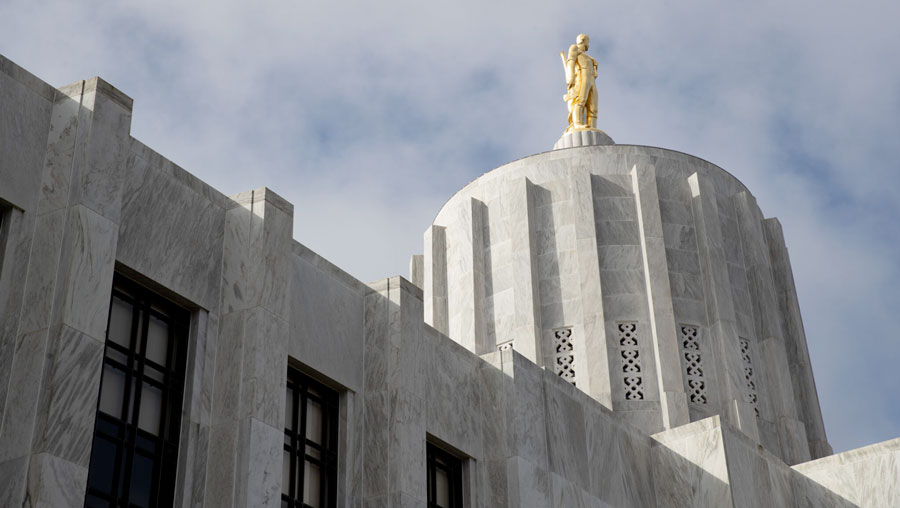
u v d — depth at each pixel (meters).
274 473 15.46
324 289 18.38
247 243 16.73
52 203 14.30
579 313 29.83
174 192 16.36
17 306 13.72
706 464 22.91
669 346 28.98
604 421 22.70
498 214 31.98
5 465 12.81
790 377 30.75
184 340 16.06
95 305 13.86
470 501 19.78
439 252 32.47
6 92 14.47
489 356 21.12
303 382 17.69
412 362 18.67
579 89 35.50
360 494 17.66
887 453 23.95
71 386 13.23
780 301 32.03
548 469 20.47
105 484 14.36
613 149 32.12
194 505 15.15
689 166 32.34
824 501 24.31
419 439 18.20
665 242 30.78
